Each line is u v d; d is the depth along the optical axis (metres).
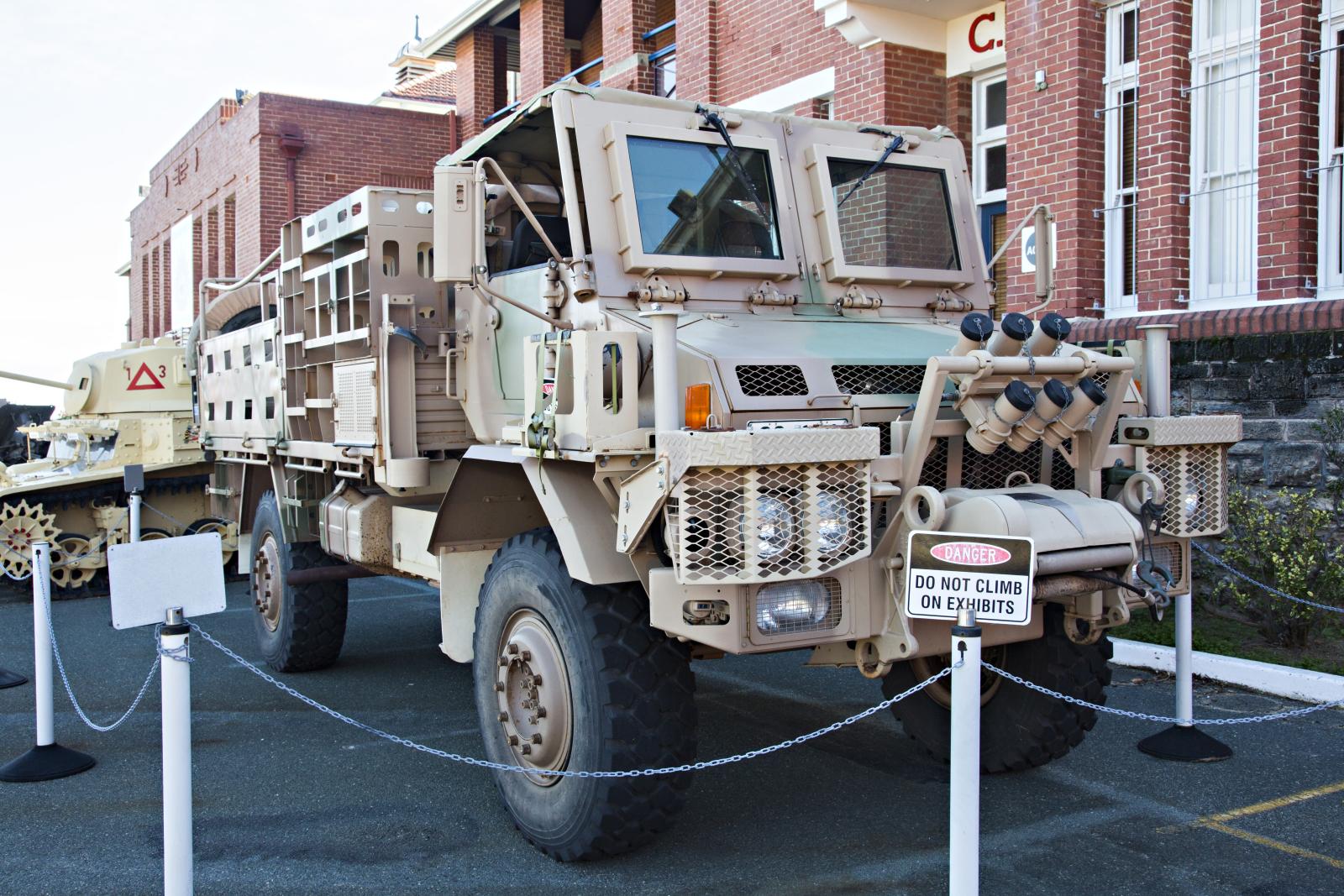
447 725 6.23
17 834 4.64
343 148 20.30
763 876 4.11
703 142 4.89
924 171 5.49
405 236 5.68
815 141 5.26
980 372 3.80
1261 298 8.14
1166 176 8.56
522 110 5.02
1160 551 4.50
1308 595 6.62
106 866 4.30
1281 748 5.44
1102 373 4.14
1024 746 4.86
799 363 4.03
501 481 4.98
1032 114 9.42
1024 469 4.28
